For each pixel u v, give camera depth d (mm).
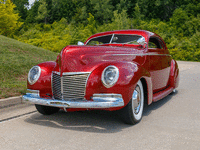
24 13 117125
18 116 4328
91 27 58312
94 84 3371
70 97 3547
